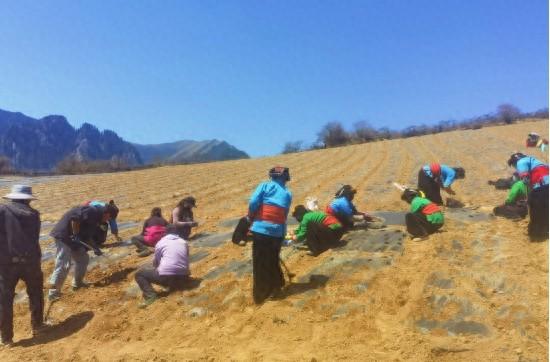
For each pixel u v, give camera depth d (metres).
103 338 7.03
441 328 6.03
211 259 9.66
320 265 8.33
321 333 6.27
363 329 6.23
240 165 31.39
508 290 6.72
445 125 49.62
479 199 13.27
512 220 10.27
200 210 15.65
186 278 8.42
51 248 12.08
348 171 22.73
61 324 7.71
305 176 22.17
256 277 7.41
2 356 6.80
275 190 7.53
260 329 6.60
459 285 6.92
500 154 23.06
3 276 7.25
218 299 7.69
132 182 25.19
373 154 30.53
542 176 9.02
